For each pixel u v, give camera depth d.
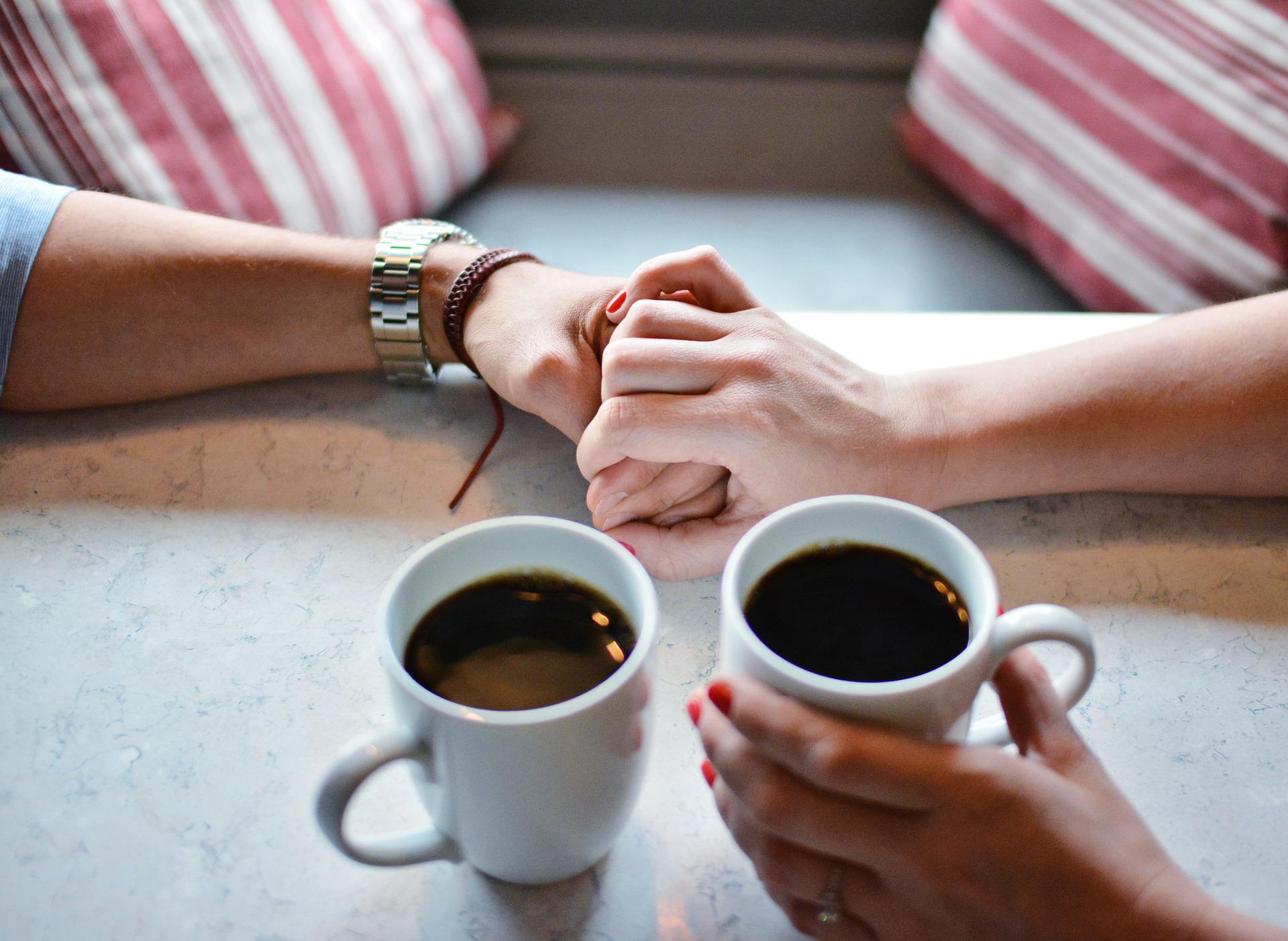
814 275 1.41
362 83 1.29
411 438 0.68
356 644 0.57
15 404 0.69
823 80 1.83
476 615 0.49
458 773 0.45
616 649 0.48
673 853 0.51
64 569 0.60
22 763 0.53
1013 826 0.44
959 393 0.65
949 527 0.48
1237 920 0.44
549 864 0.48
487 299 0.70
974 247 1.46
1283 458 0.62
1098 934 0.43
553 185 1.58
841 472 0.61
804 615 0.47
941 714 0.45
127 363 0.69
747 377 0.61
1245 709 0.55
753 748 0.46
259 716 0.55
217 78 1.12
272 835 0.51
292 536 0.62
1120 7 1.24
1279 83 1.07
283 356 0.70
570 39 1.82
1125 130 1.22
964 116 1.46
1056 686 0.48
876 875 0.46
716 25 1.83
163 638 0.57
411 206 1.40
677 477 0.62
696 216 1.52
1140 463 0.63
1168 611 0.59
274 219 1.17
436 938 0.48
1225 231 1.11
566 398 0.65
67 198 0.72
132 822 0.51
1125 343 0.65
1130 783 0.53
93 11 1.01
